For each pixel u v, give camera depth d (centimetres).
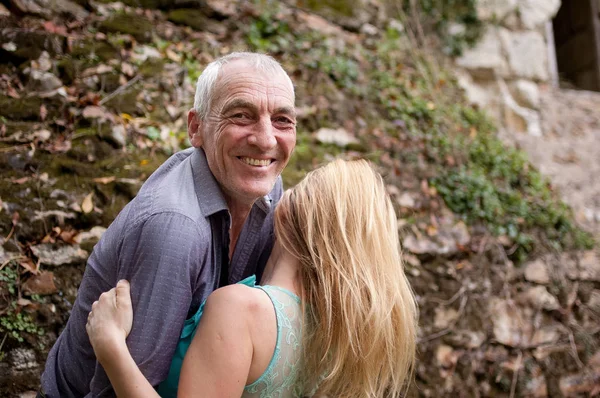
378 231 167
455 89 532
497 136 508
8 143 286
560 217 413
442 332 328
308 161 365
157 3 419
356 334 159
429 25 582
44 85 320
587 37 727
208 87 168
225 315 148
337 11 520
